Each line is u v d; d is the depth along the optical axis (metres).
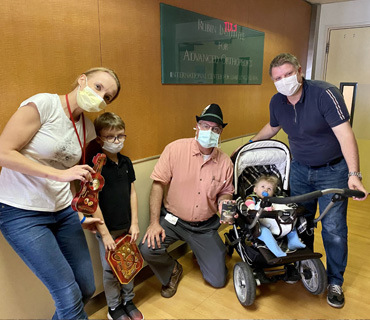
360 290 2.14
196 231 2.15
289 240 1.92
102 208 1.74
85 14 1.67
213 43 2.59
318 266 1.90
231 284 2.23
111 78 1.40
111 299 1.83
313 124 1.89
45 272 1.29
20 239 1.26
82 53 1.69
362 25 3.73
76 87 1.40
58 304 1.34
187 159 2.05
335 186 1.96
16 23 1.42
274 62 1.85
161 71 2.19
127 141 2.04
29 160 1.18
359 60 3.84
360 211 3.43
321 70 4.14
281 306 2.00
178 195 2.08
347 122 1.79
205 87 2.62
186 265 2.48
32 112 1.20
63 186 1.42
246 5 2.90
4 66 1.41
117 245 1.74
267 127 2.34
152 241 1.98
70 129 1.35
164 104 2.27
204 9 2.44
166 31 2.14
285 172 2.21
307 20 3.97
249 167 2.26
